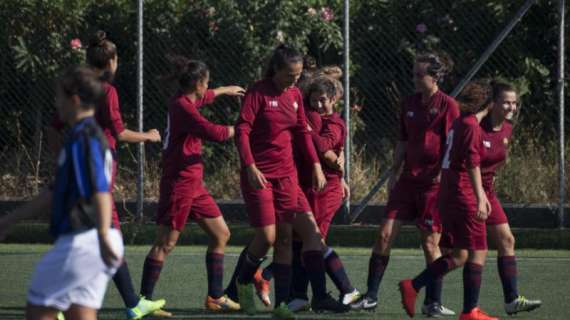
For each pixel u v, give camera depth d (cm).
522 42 4384
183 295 2919
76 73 1645
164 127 4403
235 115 4362
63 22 4491
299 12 4447
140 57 4072
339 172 2739
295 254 2681
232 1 4384
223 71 4384
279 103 2509
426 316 2606
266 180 2505
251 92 2506
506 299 2552
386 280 3183
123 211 4178
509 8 4331
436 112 2622
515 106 2428
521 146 4322
